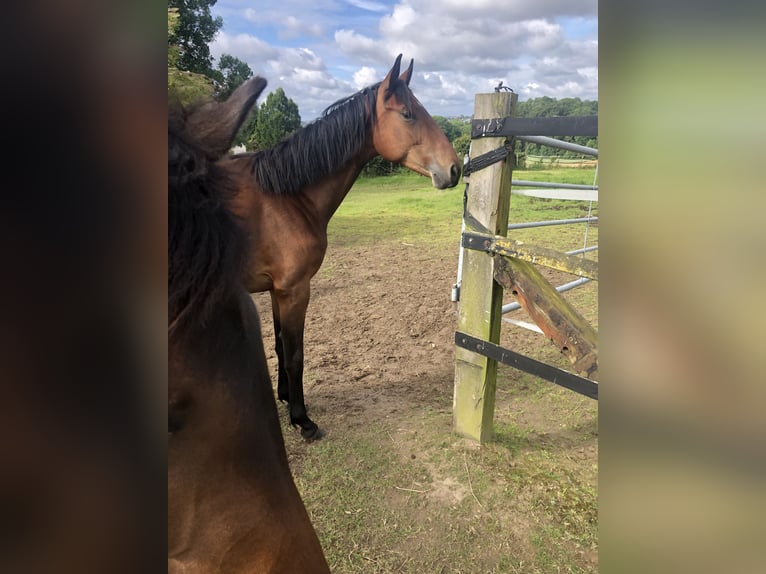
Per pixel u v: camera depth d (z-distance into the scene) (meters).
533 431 2.79
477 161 2.29
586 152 3.13
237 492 0.76
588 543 1.97
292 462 2.50
